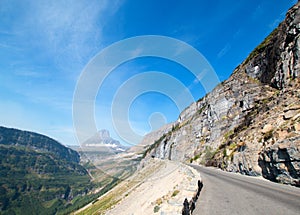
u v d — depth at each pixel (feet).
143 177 152.76
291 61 138.41
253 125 125.39
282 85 145.48
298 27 138.41
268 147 73.82
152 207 50.80
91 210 181.47
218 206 36.11
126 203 117.50
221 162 138.62
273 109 113.80
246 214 30.48
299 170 54.34
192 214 32.68
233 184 62.85
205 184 65.26
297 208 32.17
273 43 197.06
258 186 57.57
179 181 74.64
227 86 275.39
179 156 298.56
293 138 59.41
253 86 221.25
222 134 229.25
